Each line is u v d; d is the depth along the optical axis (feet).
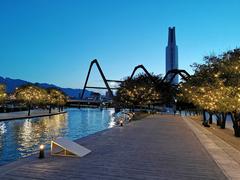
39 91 278.87
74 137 110.11
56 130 135.33
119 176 34.76
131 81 273.95
